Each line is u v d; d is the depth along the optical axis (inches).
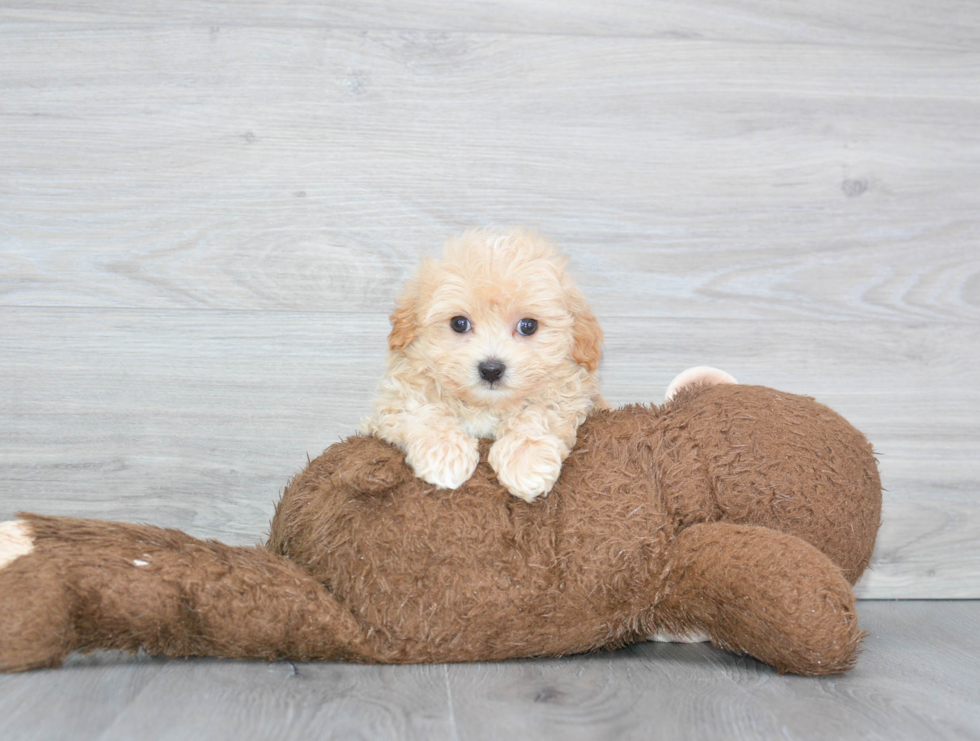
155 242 76.1
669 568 50.6
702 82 81.5
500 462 49.8
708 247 81.0
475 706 42.0
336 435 77.0
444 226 78.7
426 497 49.6
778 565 47.2
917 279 82.6
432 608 48.9
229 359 76.4
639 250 80.4
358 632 48.9
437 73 78.9
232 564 47.8
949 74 83.7
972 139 83.4
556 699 43.5
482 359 49.9
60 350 74.9
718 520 53.7
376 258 78.0
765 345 81.1
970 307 82.6
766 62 82.1
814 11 82.7
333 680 46.0
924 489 82.0
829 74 82.7
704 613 49.7
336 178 77.9
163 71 76.6
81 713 38.9
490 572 49.0
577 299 55.2
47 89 75.7
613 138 80.4
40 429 74.3
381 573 48.9
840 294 82.1
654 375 80.2
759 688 46.4
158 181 76.4
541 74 79.8
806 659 47.2
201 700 41.3
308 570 50.3
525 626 49.7
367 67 78.3
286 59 77.6
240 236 76.9
